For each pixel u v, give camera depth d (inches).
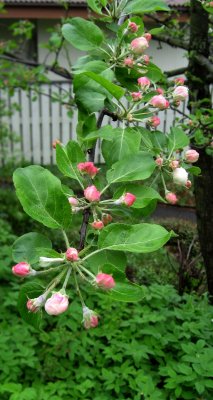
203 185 147.0
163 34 151.6
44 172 44.4
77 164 52.1
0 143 398.3
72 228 230.7
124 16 61.9
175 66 293.7
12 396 111.2
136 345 139.3
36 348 149.1
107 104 56.4
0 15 358.3
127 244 42.2
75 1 318.7
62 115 419.2
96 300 166.4
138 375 129.3
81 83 54.2
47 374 134.5
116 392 125.9
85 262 46.7
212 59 144.3
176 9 161.6
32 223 272.5
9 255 192.7
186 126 111.6
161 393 119.6
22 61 191.9
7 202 294.7
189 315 152.6
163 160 58.8
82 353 140.5
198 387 114.7
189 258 198.4
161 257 224.7
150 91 61.6
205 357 123.1
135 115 58.1
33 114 418.6
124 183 52.1
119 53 58.4
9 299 162.9
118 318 158.1
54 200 43.9
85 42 58.3
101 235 42.8
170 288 169.3
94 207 49.0
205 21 131.3
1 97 412.8
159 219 235.3
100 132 51.6
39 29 402.9
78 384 133.3
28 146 427.2
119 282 42.8
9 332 146.9
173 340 139.9
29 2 350.3
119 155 51.9
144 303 163.9
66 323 150.2
